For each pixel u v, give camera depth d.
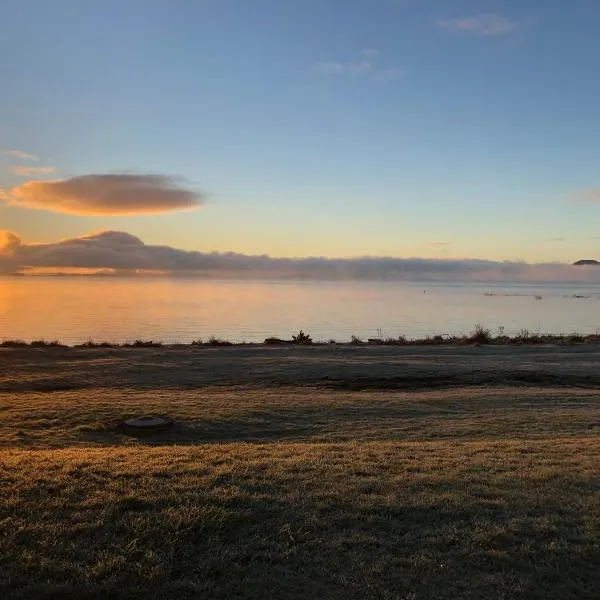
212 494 6.55
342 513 6.20
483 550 5.39
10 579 4.67
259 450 9.70
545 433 12.70
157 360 25.19
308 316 99.81
